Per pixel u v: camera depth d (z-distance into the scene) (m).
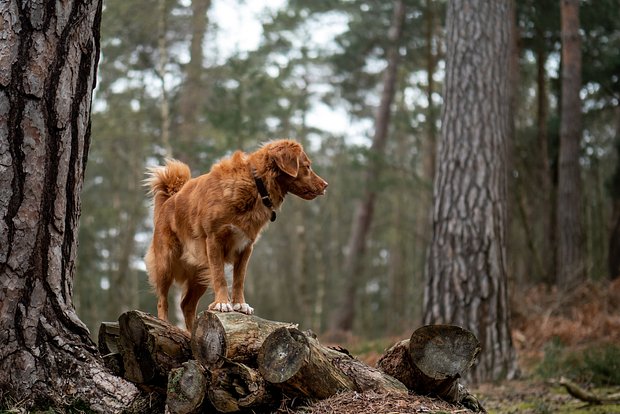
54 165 5.20
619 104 21.45
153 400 5.04
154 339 4.90
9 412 4.79
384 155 22.36
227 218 5.71
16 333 5.04
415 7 22.08
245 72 18.05
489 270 9.75
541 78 20.38
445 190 10.03
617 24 19.67
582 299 14.15
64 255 5.31
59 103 5.20
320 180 6.14
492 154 9.99
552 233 20.56
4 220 5.01
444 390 5.07
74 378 5.05
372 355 12.38
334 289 35.53
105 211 24.34
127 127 21.22
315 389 4.74
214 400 4.71
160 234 6.35
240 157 5.94
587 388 9.07
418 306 27.14
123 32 17.80
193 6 17.77
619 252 20.58
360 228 24.97
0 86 5.01
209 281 6.15
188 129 17.86
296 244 35.53
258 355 4.77
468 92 10.12
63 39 5.21
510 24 10.53
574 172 17.62
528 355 11.44
